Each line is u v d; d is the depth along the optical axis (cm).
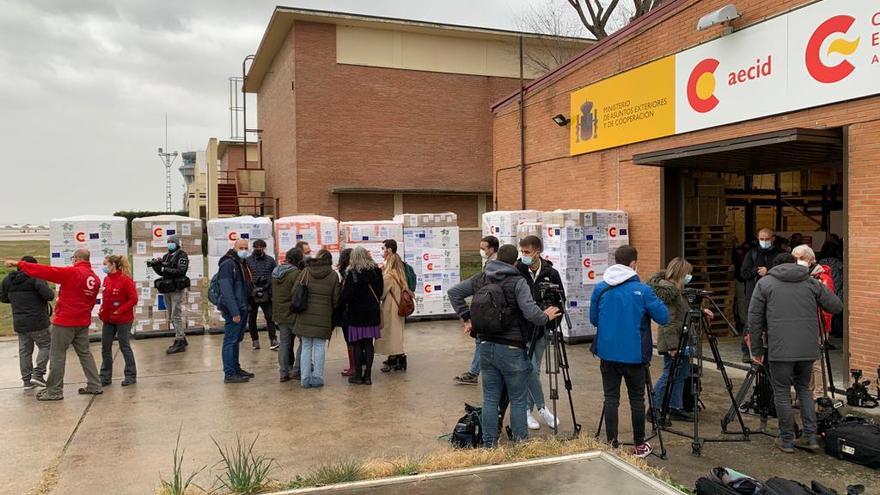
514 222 1209
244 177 2736
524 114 1486
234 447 562
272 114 2689
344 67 2314
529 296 511
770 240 889
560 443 504
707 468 509
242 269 828
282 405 698
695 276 1062
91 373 744
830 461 525
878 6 700
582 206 1266
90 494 464
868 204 716
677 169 1025
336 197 2305
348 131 2322
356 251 785
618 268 534
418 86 2423
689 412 644
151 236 1120
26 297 760
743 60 873
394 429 612
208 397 732
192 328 1148
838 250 988
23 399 727
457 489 380
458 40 2484
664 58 1022
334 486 391
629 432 599
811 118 784
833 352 919
